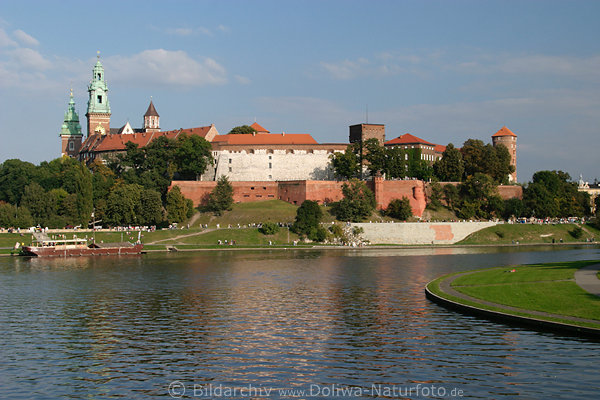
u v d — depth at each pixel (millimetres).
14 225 172875
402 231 187500
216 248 165875
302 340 61250
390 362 53156
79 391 47344
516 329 61625
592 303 65875
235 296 88500
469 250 167625
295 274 113062
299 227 181250
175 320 71812
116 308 79875
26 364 54188
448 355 54375
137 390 47469
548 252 159000
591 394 44469
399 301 82250
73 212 181500
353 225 187000
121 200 180000
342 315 73375
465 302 72688
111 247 153125
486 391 45688
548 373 48812
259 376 50250
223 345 59719
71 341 61969
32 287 98312
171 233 176625
